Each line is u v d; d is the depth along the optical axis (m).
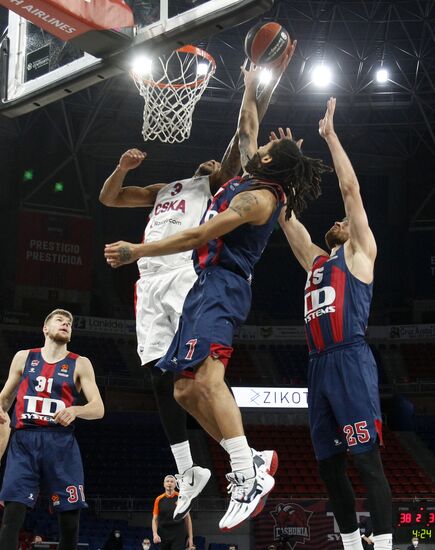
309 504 17.22
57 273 26.03
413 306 27.41
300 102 26.12
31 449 4.87
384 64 24.91
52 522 17.14
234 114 26.38
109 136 27.41
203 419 3.05
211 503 18.42
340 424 3.84
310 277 4.19
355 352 3.90
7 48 5.19
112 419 23.33
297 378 25.62
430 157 28.38
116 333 25.89
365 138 28.38
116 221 28.31
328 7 22.61
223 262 3.11
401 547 17.00
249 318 28.47
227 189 3.28
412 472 20.64
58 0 4.14
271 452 3.12
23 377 5.08
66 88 4.88
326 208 29.39
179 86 7.18
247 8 4.02
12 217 26.06
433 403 24.39
